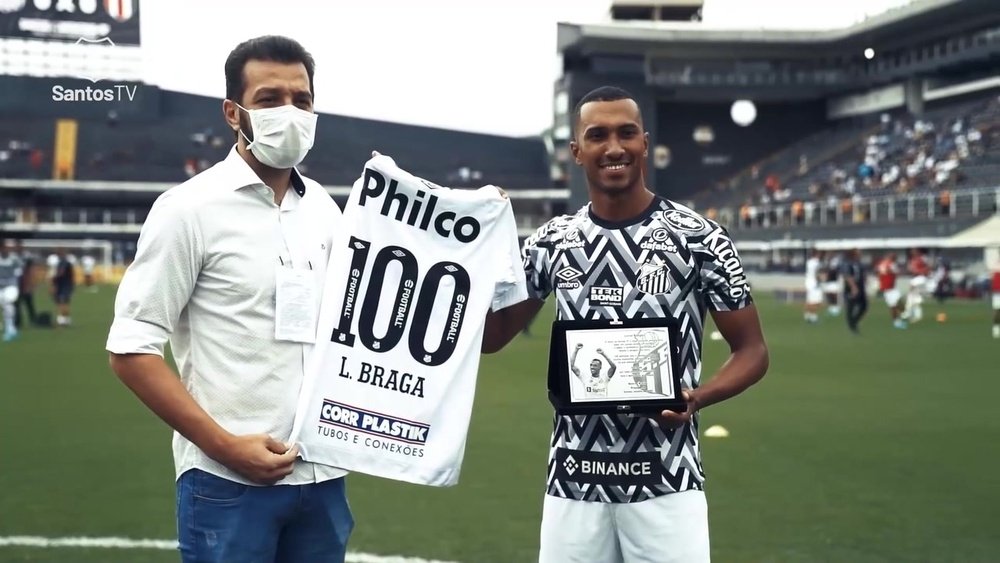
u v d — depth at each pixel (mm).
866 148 50812
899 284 35312
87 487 7078
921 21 50281
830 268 26797
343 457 3160
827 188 47781
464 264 3389
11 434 9234
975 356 15906
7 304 19906
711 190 58969
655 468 3373
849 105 58531
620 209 3447
